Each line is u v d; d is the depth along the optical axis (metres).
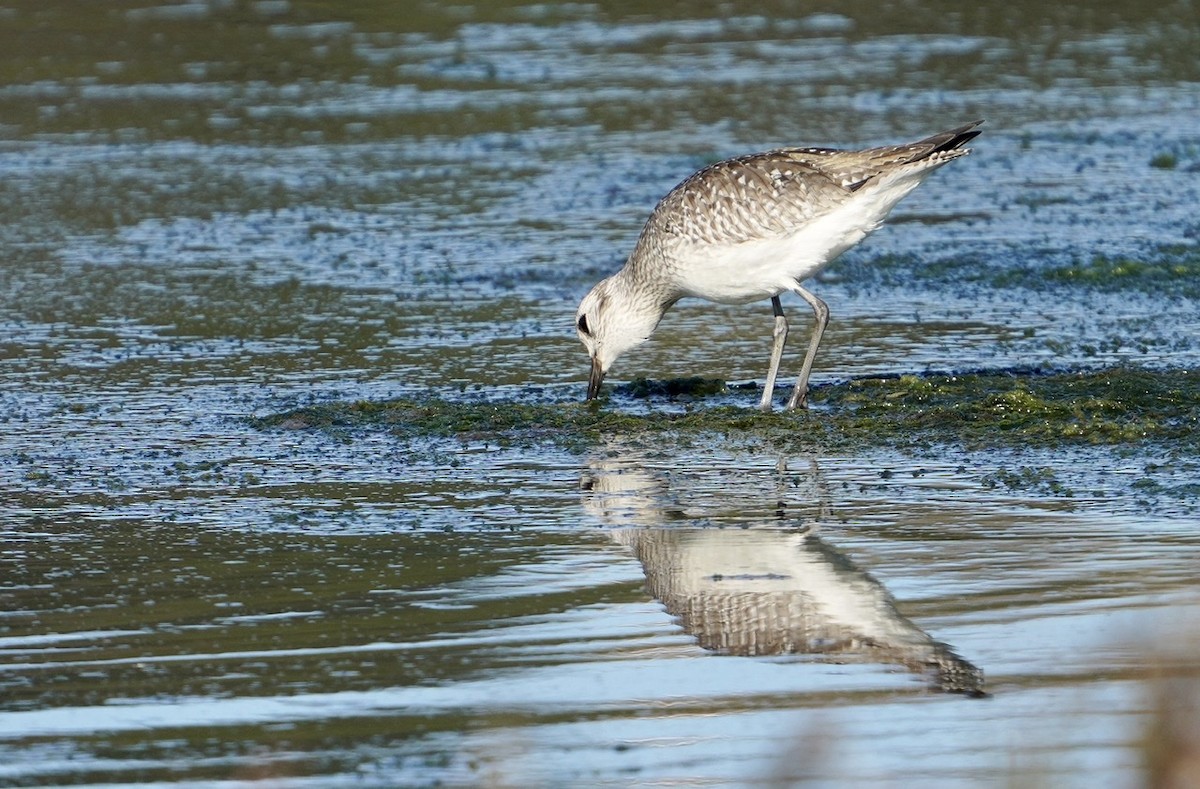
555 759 7.68
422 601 9.62
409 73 27.77
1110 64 28.22
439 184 22.45
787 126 24.45
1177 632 8.31
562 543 10.58
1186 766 7.20
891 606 9.34
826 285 18.08
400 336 16.39
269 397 14.41
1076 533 10.39
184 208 21.48
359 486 11.94
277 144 24.44
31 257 19.31
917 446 12.56
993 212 20.78
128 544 10.72
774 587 9.69
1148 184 21.80
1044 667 8.45
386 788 7.43
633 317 14.23
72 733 8.03
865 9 31.77
